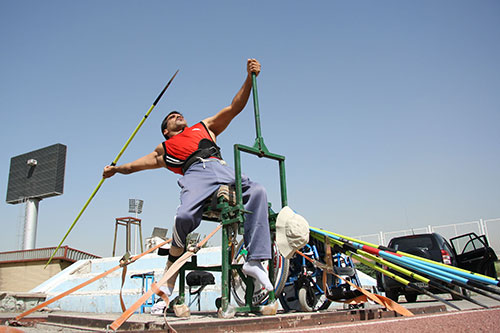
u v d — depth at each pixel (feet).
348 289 15.65
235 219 8.45
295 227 9.14
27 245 104.17
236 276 11.91
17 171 113.09
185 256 7.27
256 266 8.74
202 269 10.19
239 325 6.36
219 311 8.43
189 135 10.36
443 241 25.88
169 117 11.23
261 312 8.77
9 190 112.06
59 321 9.57
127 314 6.16
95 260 48.62
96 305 38.65
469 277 7.68
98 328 7.80
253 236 8.74
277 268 11.50
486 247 24.85
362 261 9.52
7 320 9.57
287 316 7.08
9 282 69.67
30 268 69.87
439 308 10.15
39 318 10.66
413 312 9.41
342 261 16.34
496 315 5.79
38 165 110.22
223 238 8.71
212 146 10.17
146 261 42.16
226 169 9.64
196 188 9.29
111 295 38.01
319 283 14.39
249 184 9.11
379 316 8.37
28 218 106.83
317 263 10.35
